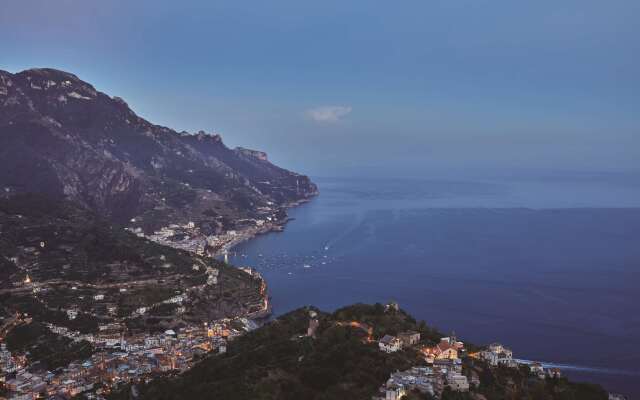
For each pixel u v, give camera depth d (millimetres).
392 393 196625
